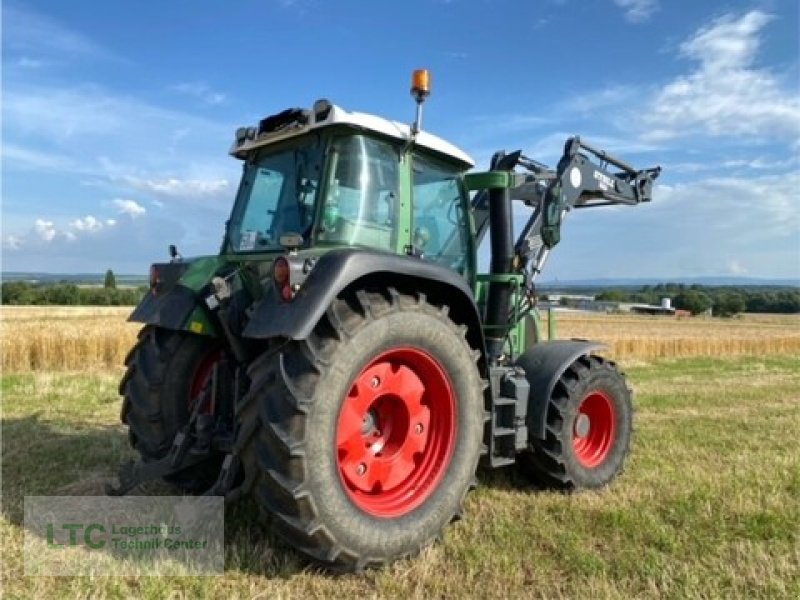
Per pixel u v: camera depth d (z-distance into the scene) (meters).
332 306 3.24
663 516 4.19
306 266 3.21
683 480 4.96
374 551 3.22
